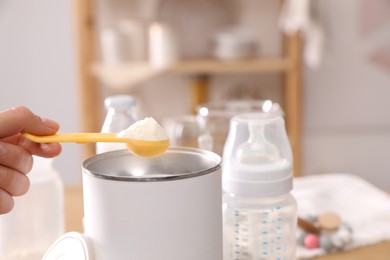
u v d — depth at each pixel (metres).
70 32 2.49
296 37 2.19
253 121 0.69
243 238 0.68
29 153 0.63
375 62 2.49
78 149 2.56
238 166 0.67
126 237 0.51
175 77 2.50
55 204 0.78
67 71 2.52
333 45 2.47
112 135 0.55
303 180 1.17
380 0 2.44
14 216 0.75
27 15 2.48
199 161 0.59
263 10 2.45
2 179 0.60
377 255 0.84
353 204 1.04
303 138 2.56
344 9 2.44
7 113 0.58
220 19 2.45
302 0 2.12
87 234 0.55
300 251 0.85
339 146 2.57
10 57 2.51
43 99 2.55
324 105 2.53
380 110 2.54
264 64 2.20
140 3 2.42
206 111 0.88
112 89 2.48
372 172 2.60
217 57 2.32
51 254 0.58
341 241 0.85
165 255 0.51
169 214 0.51
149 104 2.52
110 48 2.23
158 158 0.61
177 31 2.32
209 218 0.53
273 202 0.68
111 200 0.51
